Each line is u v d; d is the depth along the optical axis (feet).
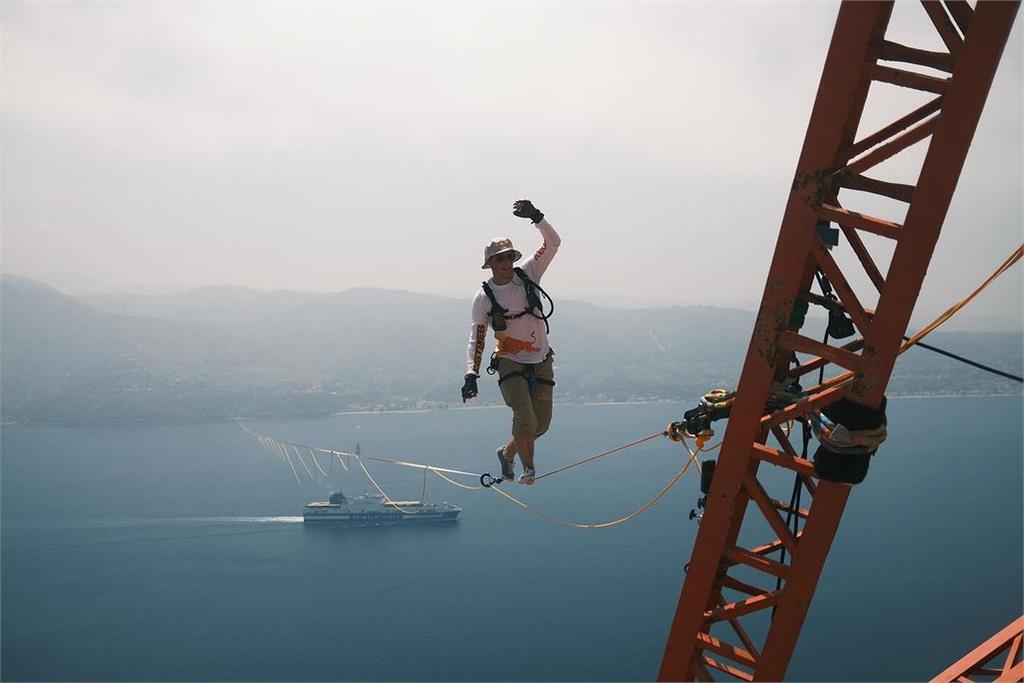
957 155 15.01
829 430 16.46
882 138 16.61
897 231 15.49
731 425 17.34
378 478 526.16
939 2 15.33
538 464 571.28
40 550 348.79
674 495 441.27
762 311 16.65
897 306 15.61
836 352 16.10
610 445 652.89
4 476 568.41
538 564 303.07
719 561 17.89
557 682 189.16
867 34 15.01
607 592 263.90
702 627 19.35
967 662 23.76
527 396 26.20
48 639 237.25
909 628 218.59
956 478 469.16
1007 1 14.32
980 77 14.71
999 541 318.45
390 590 273.13
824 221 16.20
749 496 18.97
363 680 195.93
